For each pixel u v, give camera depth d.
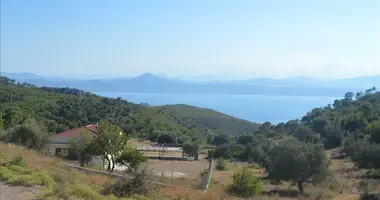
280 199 29.61
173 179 31.89
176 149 73.00
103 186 16.88
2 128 47.47
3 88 101.56
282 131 129.25
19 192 12.77
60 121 83.69
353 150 70.00
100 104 107.88
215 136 108.00
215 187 28.81
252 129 170.50
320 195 34.09
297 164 41.50
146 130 98.75
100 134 33.50
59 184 14.25
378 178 49.66
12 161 18.19
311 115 145.38
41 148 39.03
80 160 35.22
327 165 42.34
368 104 114.31
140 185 16.53
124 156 33.72
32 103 90.75
